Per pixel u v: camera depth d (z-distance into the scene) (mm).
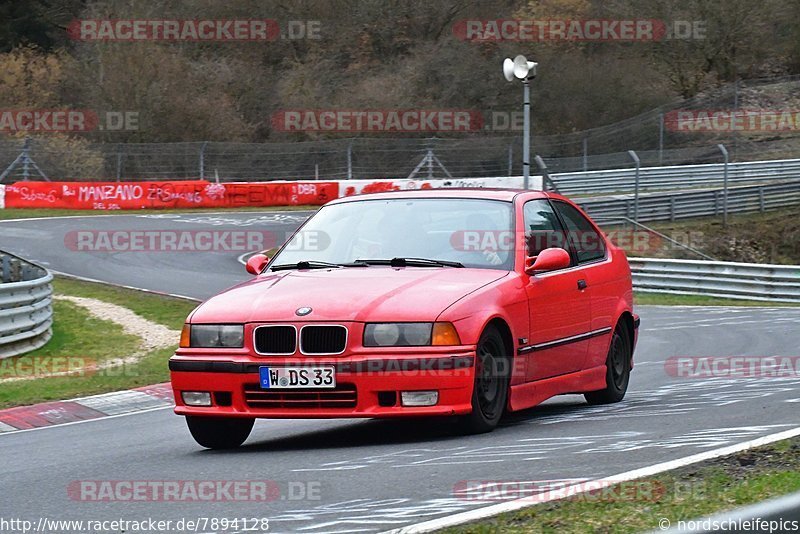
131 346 48938
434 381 21000
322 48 163000
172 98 137625
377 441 22625
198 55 158250
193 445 24469
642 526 13891
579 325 26312
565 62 152625
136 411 32500
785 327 54250
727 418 24094
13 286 44625
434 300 21672
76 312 58000
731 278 81250
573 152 143250
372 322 21203
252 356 21500
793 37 168000
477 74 151500
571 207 28328
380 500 16422
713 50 159125
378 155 136750
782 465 17547
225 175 133125
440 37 161625
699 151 140875
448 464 19094
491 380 22484
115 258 83188
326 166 135250
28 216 108312
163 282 71062
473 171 137500
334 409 21094
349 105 150000
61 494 18500
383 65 161625
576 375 26391
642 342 48969
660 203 110188
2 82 144375
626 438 21406
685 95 161375
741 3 157250
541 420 25047
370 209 25938
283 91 152125
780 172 131000
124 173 129375
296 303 21766
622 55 157625
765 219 115188
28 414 31922
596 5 159125
